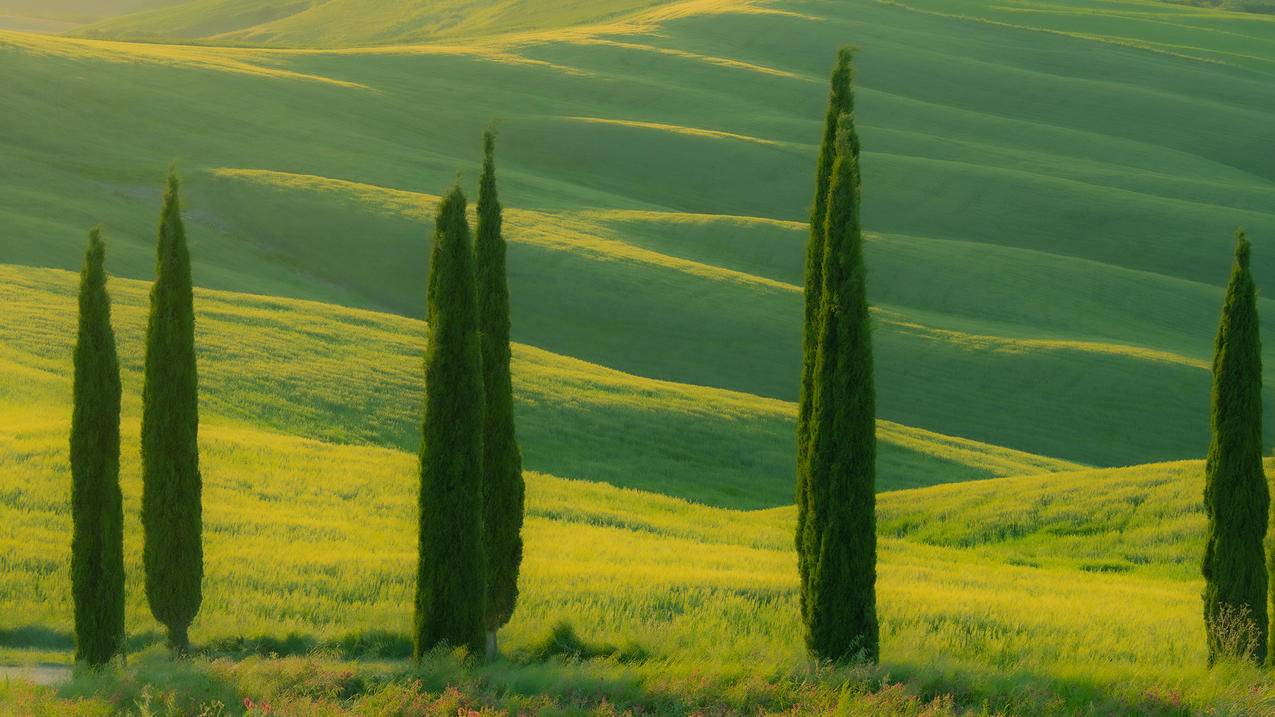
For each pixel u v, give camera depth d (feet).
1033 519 448.24
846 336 222.28
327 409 532.32
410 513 395.75
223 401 515.50
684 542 400.26
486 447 254.47
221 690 205.36
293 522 368.27
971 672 224.94
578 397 600.39
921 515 466.70
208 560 322.75
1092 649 278.46
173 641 244.63
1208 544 238.27
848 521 222.07
